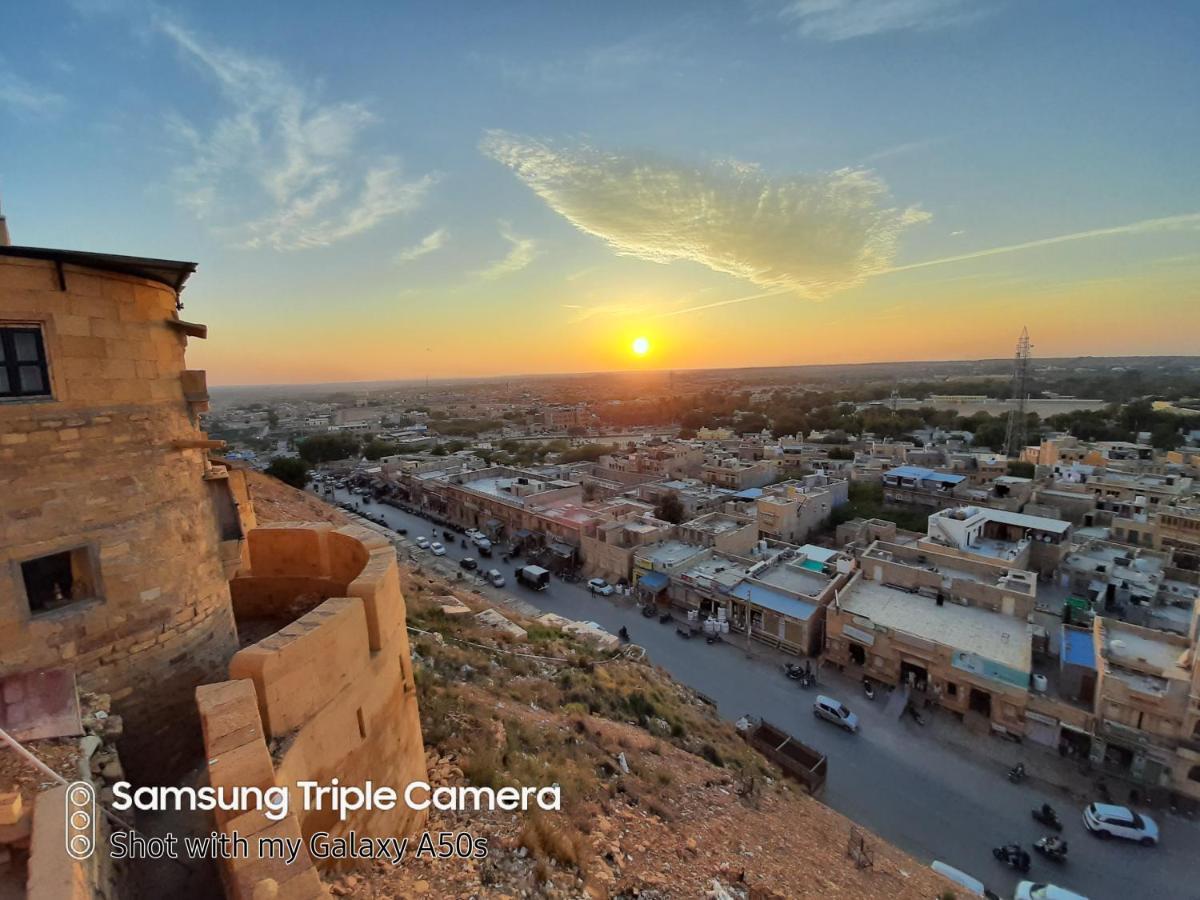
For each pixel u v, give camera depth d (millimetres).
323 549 11242
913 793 23047
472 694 15578
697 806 13836
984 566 35125
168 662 7914
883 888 13344
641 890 9398
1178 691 22625
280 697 5965
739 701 29344
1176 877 19250
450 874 7902
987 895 16875
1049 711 25172
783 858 12789
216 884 6215
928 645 28297
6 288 6336
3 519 6340
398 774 8391
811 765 22531
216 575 8914
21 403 6484
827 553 41031
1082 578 38969
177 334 8438
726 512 52594
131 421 7504
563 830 10148
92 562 7094
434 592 30312
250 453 105312
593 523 47719
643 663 27547
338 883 6566
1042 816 21547
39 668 6586
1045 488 54438
